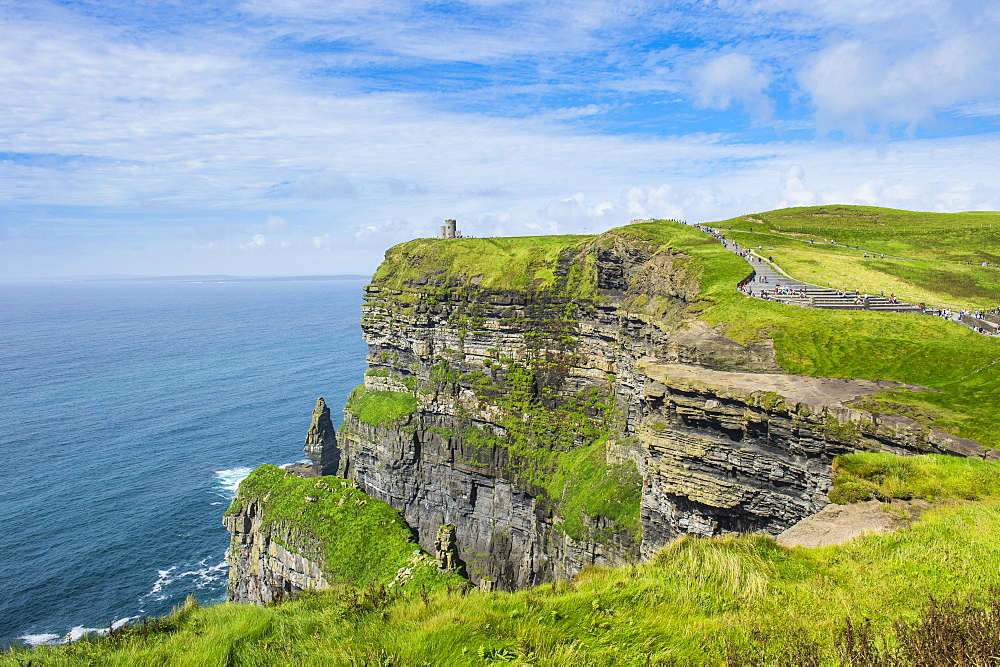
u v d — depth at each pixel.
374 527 81.50
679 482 50.59
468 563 101.69
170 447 149.12
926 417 37.00
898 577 19.36
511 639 17.53
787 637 16.03
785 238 126.25
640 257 89.06
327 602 25.70
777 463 44.09
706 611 18.41
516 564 96.19
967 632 14.07
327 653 18.89
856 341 49.69
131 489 125.19
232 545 91.69
